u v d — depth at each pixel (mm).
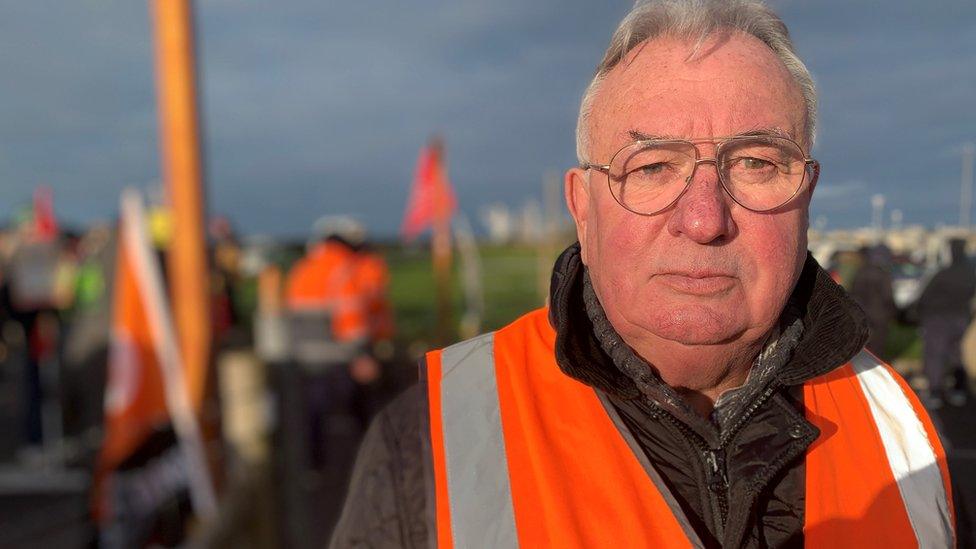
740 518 1018
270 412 4398
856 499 1071
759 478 1026
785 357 1083
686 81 1044
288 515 4402
